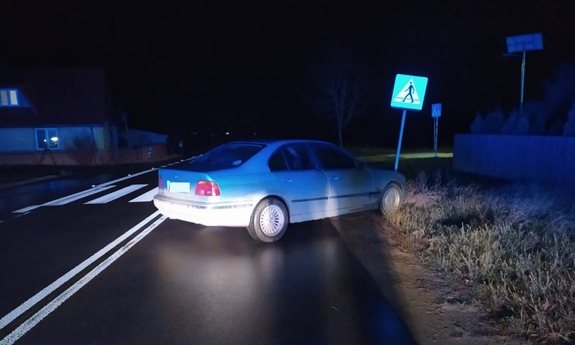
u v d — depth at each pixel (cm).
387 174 835
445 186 1004
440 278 512
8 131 3027
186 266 573
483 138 1440
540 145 1134
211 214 630
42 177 1758
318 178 723
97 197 1179
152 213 926
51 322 418
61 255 632
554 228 632
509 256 539
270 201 668
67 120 3097
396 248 637
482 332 383
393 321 411
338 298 464
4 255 635
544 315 386
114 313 436
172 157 3391
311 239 692
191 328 402
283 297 470
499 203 791
